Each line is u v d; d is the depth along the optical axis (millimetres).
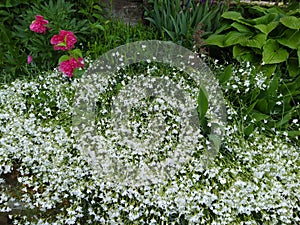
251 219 2123
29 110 2572
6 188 2346
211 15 3387
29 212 2273
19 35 3211
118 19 3604
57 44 2852
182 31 3289
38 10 3184
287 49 3168
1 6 3311
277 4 3891
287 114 2598
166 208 2049
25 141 2346
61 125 2438
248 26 3271
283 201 2135
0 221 2295
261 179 2230
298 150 2490
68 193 2283
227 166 2234
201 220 2109
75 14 3488
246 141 2373
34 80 2816
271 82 2691
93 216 2252
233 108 2662
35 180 2246
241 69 2789
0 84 2971
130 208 2043
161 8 3475
